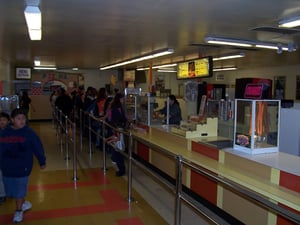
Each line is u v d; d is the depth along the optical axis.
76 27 5.37
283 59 10.48
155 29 5.50
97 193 4.20
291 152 4.50
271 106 3.32
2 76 9.92
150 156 5.42
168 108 6.05
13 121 3.23
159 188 4.45
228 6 3.94
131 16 4.55
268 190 2.58
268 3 3.78
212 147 3.69
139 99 6.43
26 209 3.57
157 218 3.44
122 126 5.83
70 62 11.82
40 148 3.30
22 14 4.44
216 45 7.27
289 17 4.52
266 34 5.83
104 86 15.53
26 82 13.26
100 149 7.33
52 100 12.41
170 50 7.78
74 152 4.82
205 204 3.77
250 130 3.29
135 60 10.48
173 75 17.44
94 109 7.66
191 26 5.22
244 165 3.15
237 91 5.59
